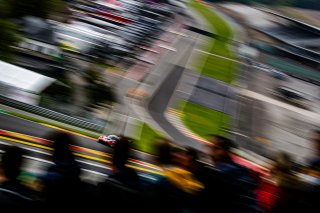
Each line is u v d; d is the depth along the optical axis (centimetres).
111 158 917
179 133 5778
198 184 917
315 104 9412
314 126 7856
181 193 909
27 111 3978
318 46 17250
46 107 4484
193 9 19175
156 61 10000
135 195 900
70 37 9131
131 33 11481
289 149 6294
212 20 18300
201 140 5712
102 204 900
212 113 7362
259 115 7756
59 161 906
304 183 961
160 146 937
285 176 956
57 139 917
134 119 5762
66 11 10188
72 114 4688
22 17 8506
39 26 8200
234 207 922
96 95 5503
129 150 917
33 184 912
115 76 8056
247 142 6128
